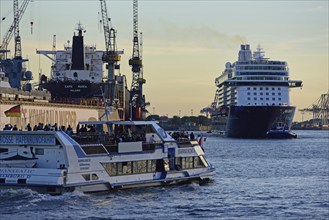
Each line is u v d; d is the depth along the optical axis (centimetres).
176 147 9469
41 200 7700
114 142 8612
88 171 8169
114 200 8056
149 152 9012
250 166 15350
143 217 7219
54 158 8038
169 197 8562
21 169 7900
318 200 8888
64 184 7844
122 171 8625
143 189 8950
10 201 7644
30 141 8119
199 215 7512
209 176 10256
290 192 9725
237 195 9219
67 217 6988
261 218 7469
